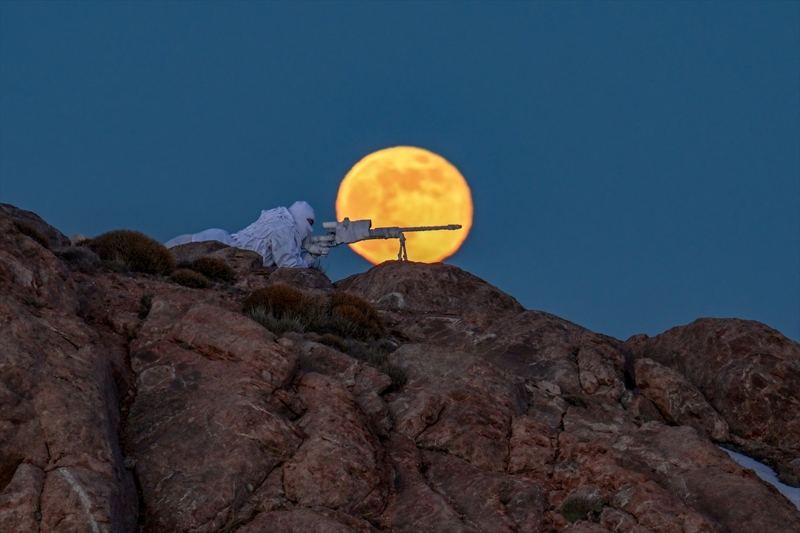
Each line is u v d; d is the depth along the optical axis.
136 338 70.94
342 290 121.25
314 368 76.31
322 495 57.44
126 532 50.78
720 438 85.12
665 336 100.88
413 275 116.19
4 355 52.88
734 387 87.88
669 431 73.06
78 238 101.25
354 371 76.62
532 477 65.81
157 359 67.81
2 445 48.69
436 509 59.06
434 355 82.38
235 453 57.34
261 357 65.62
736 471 67.69
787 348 90.44
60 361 56.28
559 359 92.38
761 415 86.00
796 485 75.69
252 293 95.12
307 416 63.41
